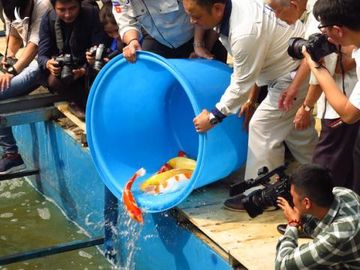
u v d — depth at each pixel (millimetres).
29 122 6195
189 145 5355
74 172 5992
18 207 6480
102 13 5668
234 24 4125
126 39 4793
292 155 4953
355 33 3283
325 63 3904
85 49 5855
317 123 5172
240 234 4234
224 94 4250
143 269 5094
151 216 4852
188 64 4578
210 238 4262
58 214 6324
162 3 4816
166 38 4988
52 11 5859
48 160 6430
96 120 5066
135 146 5227
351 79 3959
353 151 3945
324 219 3441
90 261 5520
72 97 5969
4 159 6543
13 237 5957
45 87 6414
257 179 4223
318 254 3396
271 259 3936
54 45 5957
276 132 4508
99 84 4910
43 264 5496
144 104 5238
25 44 6348
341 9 3236
